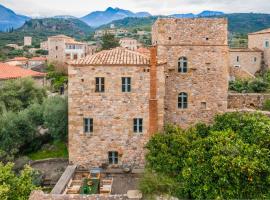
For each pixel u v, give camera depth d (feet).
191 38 109.81
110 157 100.68
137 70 96.73
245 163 63.52
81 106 98.37
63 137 126.11
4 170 72.13
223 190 63.87
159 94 97.55
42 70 327.88
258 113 97.86
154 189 70.64
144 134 99.19
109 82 97.25
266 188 64.44
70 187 86.38
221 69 110.93
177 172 75.77
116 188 87.76
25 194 70.23
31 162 113.29
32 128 126.82
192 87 111.96
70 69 96.78
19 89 158.71
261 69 263.49
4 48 542.57
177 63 111.04
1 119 123.13
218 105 112.57
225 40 109.50
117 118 98.78
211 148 71.00
